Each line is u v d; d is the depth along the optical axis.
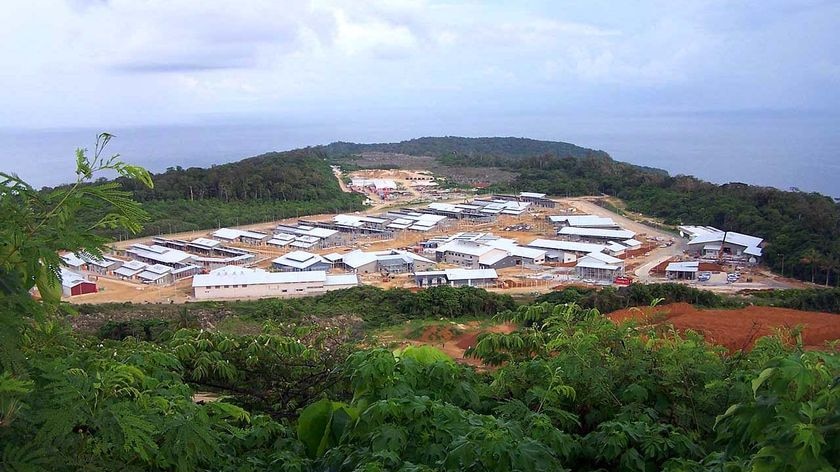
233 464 3.48
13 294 2.40
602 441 3.50
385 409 3.29
